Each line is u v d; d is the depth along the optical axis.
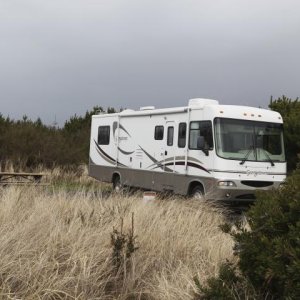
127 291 4.86
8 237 4.97
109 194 9.09
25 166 19.16
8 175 14.96
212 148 12.38
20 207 6.77
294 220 3.68
